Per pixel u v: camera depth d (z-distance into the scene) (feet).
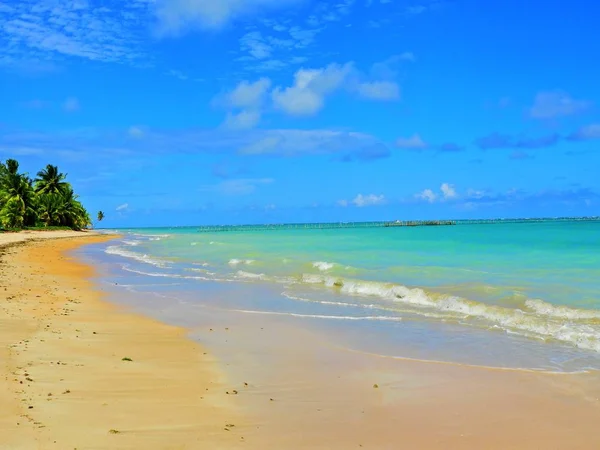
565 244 152.46
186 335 43.50
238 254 135.23
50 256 138.21
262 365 34.12
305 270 91.76
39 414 22.52
